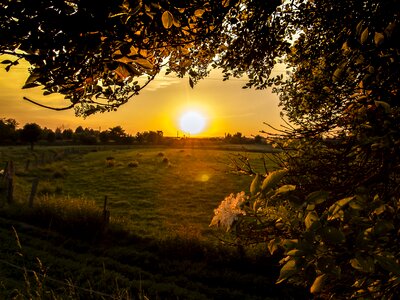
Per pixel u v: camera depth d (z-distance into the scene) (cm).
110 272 1159
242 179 3741
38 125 8394
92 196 2978
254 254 1224
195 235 1409
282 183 234
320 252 140
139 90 288
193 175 4131
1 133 10675
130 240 1530
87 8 180
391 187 204
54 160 5584
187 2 238
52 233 1530
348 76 271
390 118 174
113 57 213
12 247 1298
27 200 2062
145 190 3281
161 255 1365
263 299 1056
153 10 208
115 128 12650
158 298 1027
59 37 184
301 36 471
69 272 1101
